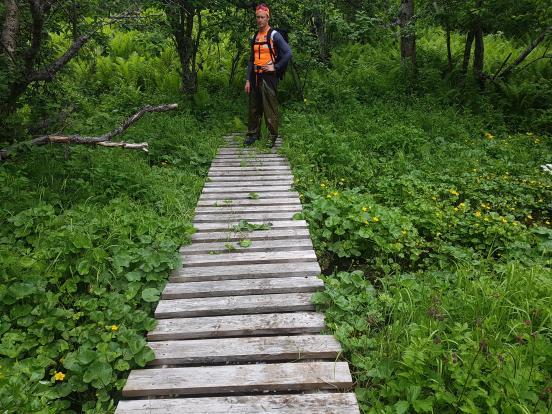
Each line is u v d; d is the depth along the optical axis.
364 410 2.36
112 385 2.56
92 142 4.83
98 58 10.97
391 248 4.13
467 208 5.10
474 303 3.07
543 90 9.45
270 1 8.59
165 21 7.74
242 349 2.70
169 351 2.70
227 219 4.56
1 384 2.27
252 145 7.38
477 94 9.54
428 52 11.98
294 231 4.27
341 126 8.05
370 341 2.79
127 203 4.62
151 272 3.42
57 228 3.88
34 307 3.06
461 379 2.32
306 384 2.44
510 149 7.28
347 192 5.14
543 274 3.50
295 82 9.92
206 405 2.30
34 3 4.73
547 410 2.18
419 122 8.29
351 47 12.45
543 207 5.52
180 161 6.46
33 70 5.27
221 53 12.04
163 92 10.22
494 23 9.20
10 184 4.45
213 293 3.28
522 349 2.61
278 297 3.23
